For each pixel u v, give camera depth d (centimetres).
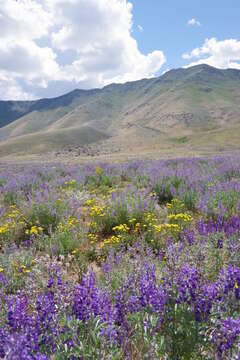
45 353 289
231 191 945
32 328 299
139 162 2116
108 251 631
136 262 464
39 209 825
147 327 312
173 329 319
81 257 589
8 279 495
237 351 280
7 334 279
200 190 1039
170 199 1081
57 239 663
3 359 245
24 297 376
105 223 801
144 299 330
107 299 365
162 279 361
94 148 15425
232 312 322
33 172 1750
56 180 1359
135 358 303
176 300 330
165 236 694
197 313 314
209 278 459
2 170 2044
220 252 543
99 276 524
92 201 981
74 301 331
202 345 311
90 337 303
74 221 779
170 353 308
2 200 1076
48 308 321
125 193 932
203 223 729
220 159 2030
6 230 722
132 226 762
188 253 506
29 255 583
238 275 332
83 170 1769
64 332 306
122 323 329
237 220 723
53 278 409
